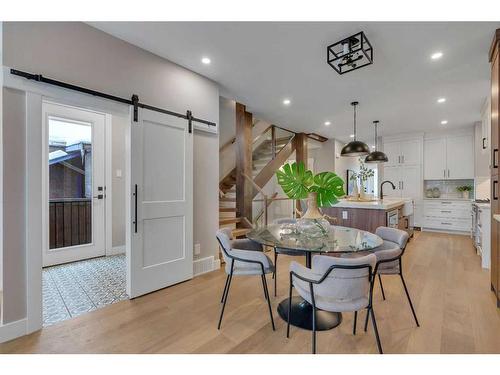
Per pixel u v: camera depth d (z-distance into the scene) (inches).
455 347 67.1
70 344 69.5
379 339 66.4
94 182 149.4
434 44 95.5
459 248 173.8
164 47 99.3
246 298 98.3
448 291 103.0
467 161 224.5
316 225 92.7
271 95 151.3
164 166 107.5
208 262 129.7
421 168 242.5
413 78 126.0
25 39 73.5
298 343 69.8
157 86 105.4
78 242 143.9
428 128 229.0
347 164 317.7
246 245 97.8
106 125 153.8
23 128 73.2
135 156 97.7
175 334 74.4
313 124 218.8
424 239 202.4
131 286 96.9
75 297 98.4
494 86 92.7
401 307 89.8
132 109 96.6
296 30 87.5
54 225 135.9
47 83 76.9
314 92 145.9
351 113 186.5
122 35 91.6
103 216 152.8
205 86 126.0
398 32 88.1
